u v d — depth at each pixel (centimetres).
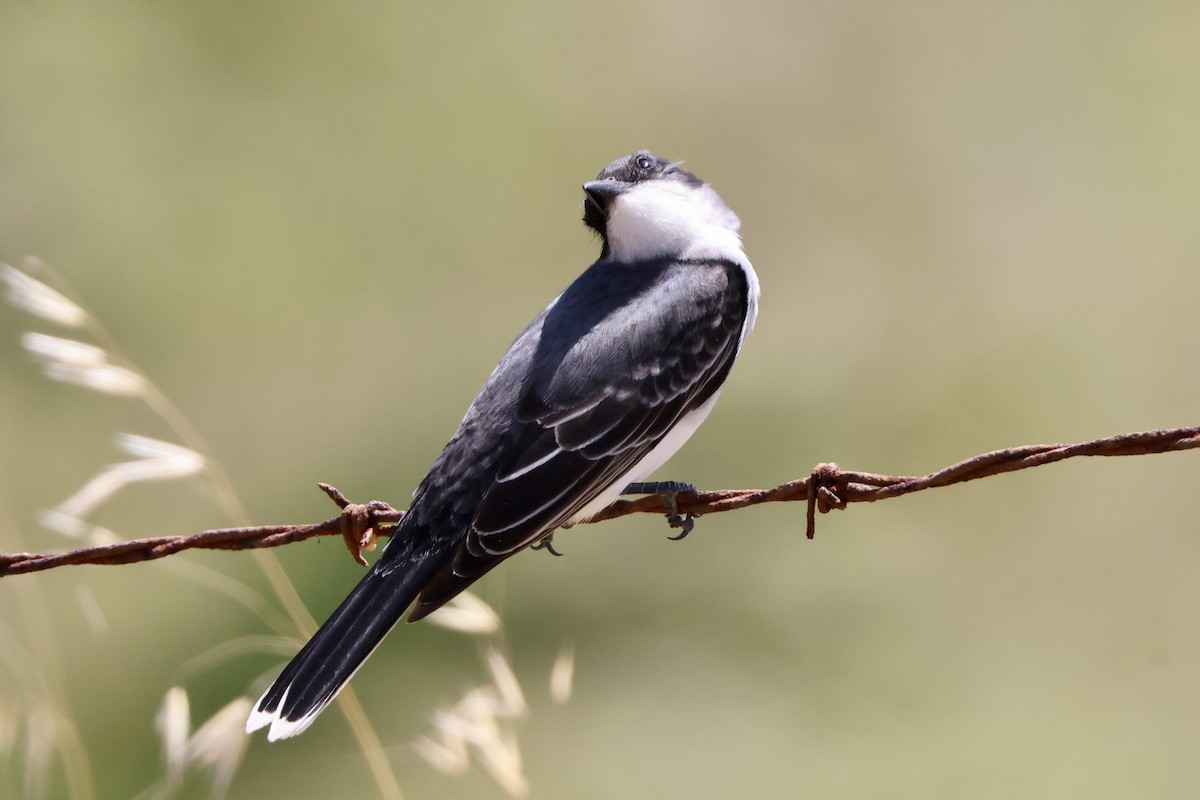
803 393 1509
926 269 1681
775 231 1752
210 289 1630
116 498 1305
